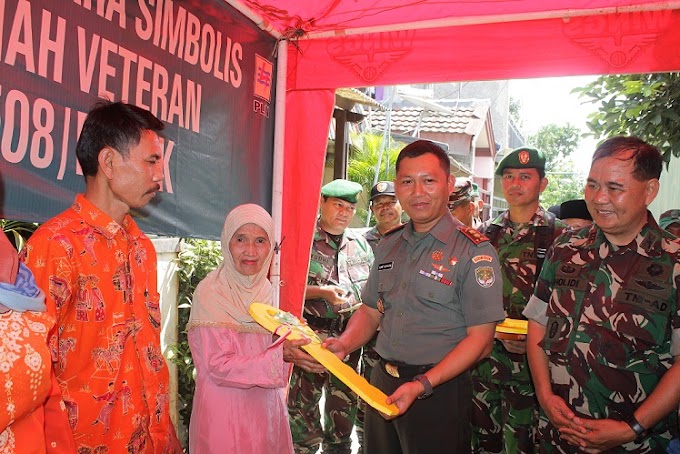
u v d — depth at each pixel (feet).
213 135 10.21
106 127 5.74
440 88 77.87
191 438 7.56
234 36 10.67
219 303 7.52
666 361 6.61
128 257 6.17
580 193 103.50
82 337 5.52
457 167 40.14
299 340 7.41
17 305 3.77
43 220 6.83
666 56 9.92
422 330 7.70
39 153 6.73
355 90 20.80
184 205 9.57
